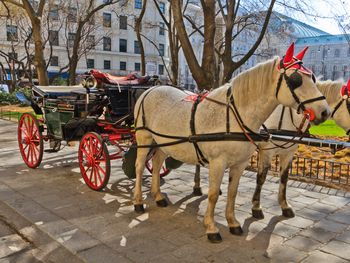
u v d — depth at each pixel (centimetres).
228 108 383
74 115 648
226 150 384
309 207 522
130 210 505
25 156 775
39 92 728
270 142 457
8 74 3862
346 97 466
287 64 340
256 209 479
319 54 4000
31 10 1431
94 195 571
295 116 467
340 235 425
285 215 484
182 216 483
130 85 646
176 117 439
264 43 2277
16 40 3428
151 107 492
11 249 394
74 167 754
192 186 629
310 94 327
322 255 374
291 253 378
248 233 429
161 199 525
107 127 634
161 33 4916
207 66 931
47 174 698
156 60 4919
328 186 627
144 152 509
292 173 711
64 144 1002
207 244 398
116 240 406
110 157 605
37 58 1485
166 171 670
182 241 405
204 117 402
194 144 411
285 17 1392
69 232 428
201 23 3091
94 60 4478
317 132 1015
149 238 412
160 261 358
